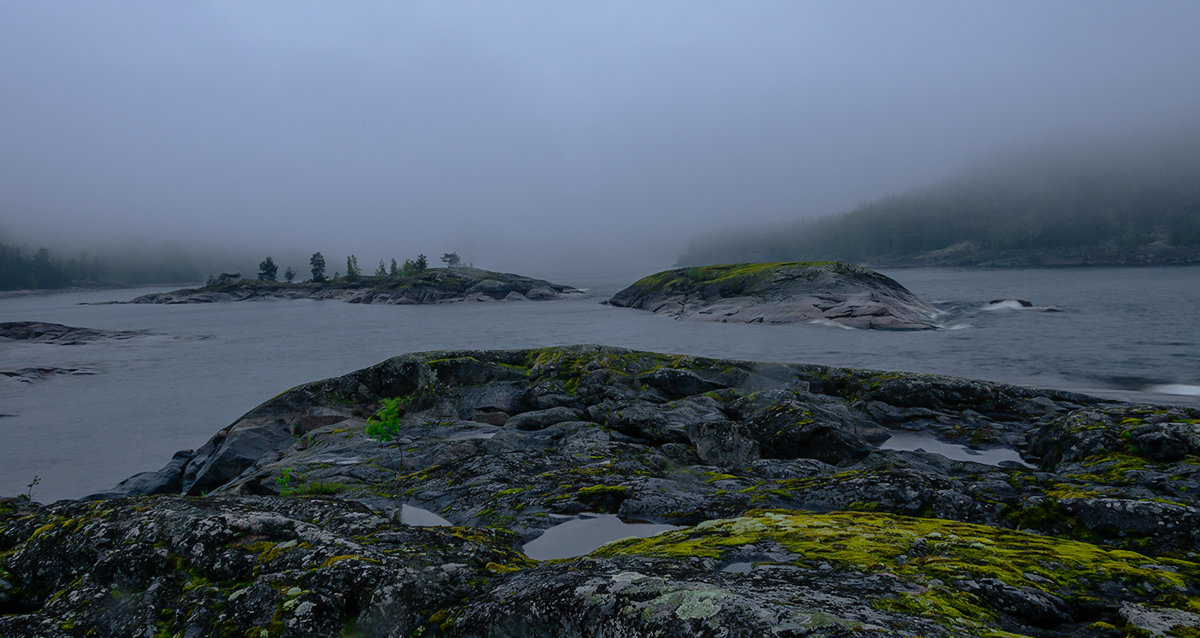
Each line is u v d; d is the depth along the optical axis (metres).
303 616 5.05
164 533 6.61
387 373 23.88
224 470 19.22
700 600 3.98
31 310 169.62
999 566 5.36
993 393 20.48
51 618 5.77
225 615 5.29
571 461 13.58
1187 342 42.31
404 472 14.59
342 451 16.81
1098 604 4.68
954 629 3.70
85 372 46.31
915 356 40.16
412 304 146.25
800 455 15.71
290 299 198.62
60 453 25.28
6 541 7.46
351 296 174.12
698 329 62.44
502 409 22.39
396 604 5.10
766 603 3.92
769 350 45.16
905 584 4.71
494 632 4.51
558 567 5.41
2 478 22.14
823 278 69.81
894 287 71.25
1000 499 9.43
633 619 3.99
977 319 60.84
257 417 21.88
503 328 73.56
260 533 6.63
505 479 12.27
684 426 17.58
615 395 21.53
